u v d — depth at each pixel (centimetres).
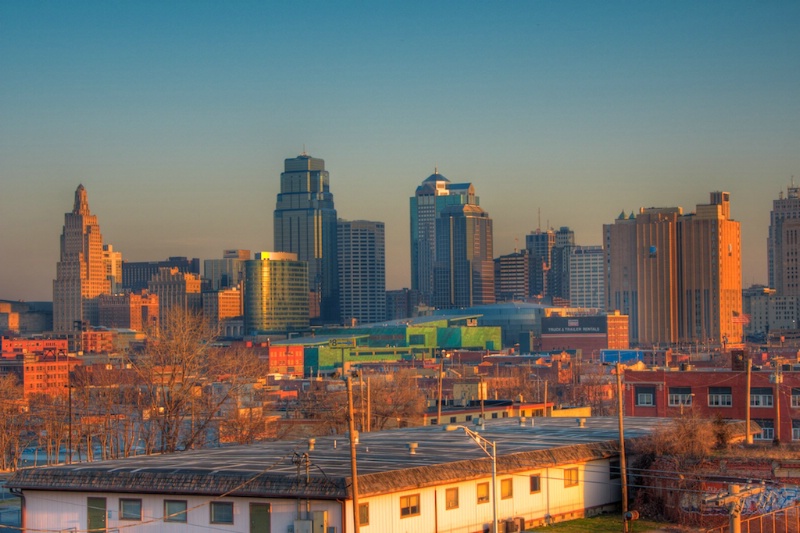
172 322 13275
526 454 8650
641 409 15550
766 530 8262
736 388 15112
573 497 8975
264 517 7306
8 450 17712
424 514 7700
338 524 7162
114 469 7906
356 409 15238
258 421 13975
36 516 7938
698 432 9169
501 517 8312
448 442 9600
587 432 10369
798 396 14838
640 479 9094
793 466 8456
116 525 7688
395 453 8712
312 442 8994
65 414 18488
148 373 12875
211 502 7450
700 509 8531
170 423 12569
